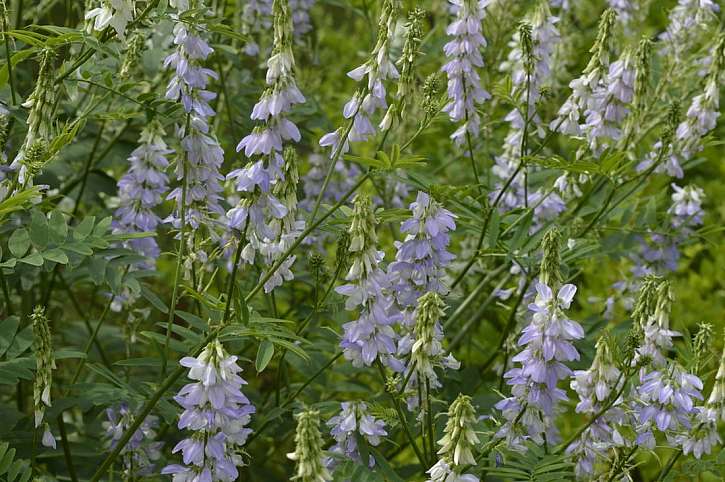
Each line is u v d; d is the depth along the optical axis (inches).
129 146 54.0
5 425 48.3
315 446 41.5
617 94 49.6
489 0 47.5
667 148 51.3
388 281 44.2
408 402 46.6
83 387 47.3
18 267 49.0
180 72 45.5
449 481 42.9
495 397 51.4
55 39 45.2
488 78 56.6
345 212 46.3
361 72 44.9
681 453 46.8
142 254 49.6
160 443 48.8
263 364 43.6
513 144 52.8
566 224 53.9
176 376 45.5
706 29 55.0
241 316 44.1
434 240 44.8
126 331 51.8
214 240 47.3
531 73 49.6
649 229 54.1
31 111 44.9
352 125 45.3
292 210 45.4
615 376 44.7
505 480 48.0
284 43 43.6
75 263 46.4
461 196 48.1
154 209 56.7
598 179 52.7
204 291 47.1
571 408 59.7
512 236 51.9
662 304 45.2
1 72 45.4
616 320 59.8
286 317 52.6
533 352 43.3
